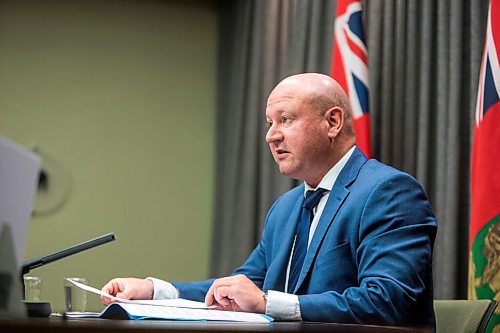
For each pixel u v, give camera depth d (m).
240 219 5.64
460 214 4.30
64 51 6.07
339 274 2.58
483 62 3.82
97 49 6.11
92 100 6.07
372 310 2.29
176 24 6.21
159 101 6.16
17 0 6.04
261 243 3.21
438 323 2.88
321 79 2.88
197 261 6.09
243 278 2.30
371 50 4.83
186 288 2.83
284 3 5.70
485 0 4.33
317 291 2.59
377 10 4.88
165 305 2.30
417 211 2.57
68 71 6.06
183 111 6.18
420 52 4.71
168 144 6.14
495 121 3.71
